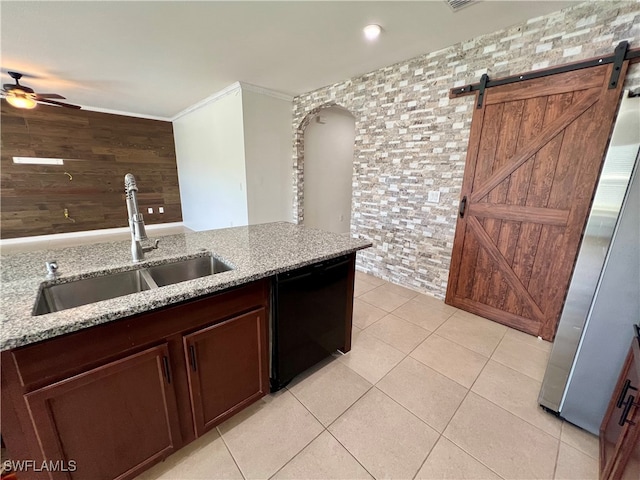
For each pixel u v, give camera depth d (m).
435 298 2.99
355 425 1.49
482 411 1.58
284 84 3.74
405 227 3.14
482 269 2.56
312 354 1.80
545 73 2.00
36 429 0.91
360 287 3.27
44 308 1.18
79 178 5.20
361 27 2.21
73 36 2.38
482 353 2.10
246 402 1.50
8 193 4.64
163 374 1.15
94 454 1.04
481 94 2.32
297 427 1.48
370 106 3.27
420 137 2.83
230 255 1.61
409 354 2.08
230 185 4.52
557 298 2.18
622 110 1.14
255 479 1.23
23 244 4.71
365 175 3.47
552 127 2.03
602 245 1.24
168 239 1.95
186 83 3.72
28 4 1.91
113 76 3.41
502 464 1.29
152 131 5.85
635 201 1.12
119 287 1.44
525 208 2.24
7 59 2.87
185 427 1.28
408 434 1.44
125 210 5.80
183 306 1.15
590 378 1.36
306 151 4.77
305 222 5.04
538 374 1.88
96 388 1.00
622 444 1.04
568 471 1.26
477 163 2.44
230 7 1.95
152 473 1.25
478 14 1.99
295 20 2.12
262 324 1.47
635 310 1.19
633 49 1.67
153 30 2.29
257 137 4.09
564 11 1.89
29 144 4.67
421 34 2.30
